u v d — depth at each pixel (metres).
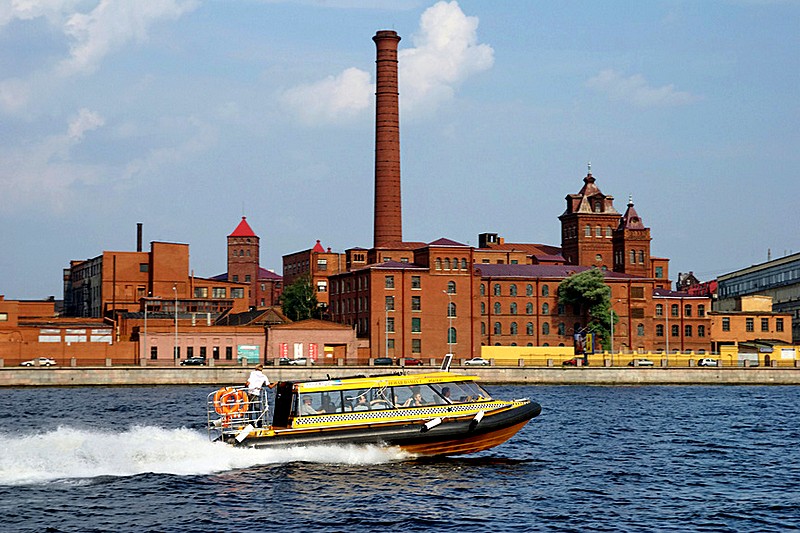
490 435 58.75
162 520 46.81
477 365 180.38
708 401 126.81
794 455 69.56
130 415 98.25
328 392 57.47
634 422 93.38
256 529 45.41
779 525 47.19
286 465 56.66
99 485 52.88
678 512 49.72
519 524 46.81
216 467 56.06
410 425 57.47
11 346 183.00
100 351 187.38
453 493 52.41
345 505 49.41
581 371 173.75
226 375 163.88
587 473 60.44
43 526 45.75
